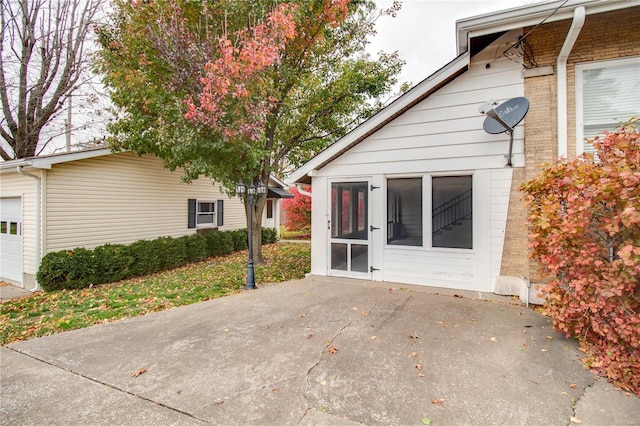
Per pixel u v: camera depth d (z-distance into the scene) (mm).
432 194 5688
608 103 4559
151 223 9844
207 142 6566
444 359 2986
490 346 3232
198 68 6297
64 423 2225
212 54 6332
